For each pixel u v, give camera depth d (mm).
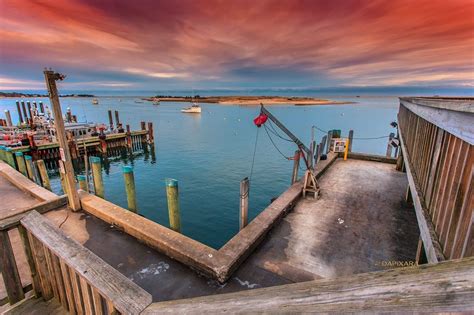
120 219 5082
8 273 2643
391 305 531
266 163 16875
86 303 1850
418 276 541
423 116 3180
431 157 2707
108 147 18719
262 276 3674
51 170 15414
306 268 3805
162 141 25016
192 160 17891
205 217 9445
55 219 5547
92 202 5922
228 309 902
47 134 19188
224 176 14203
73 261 1696
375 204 5859
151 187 12586
